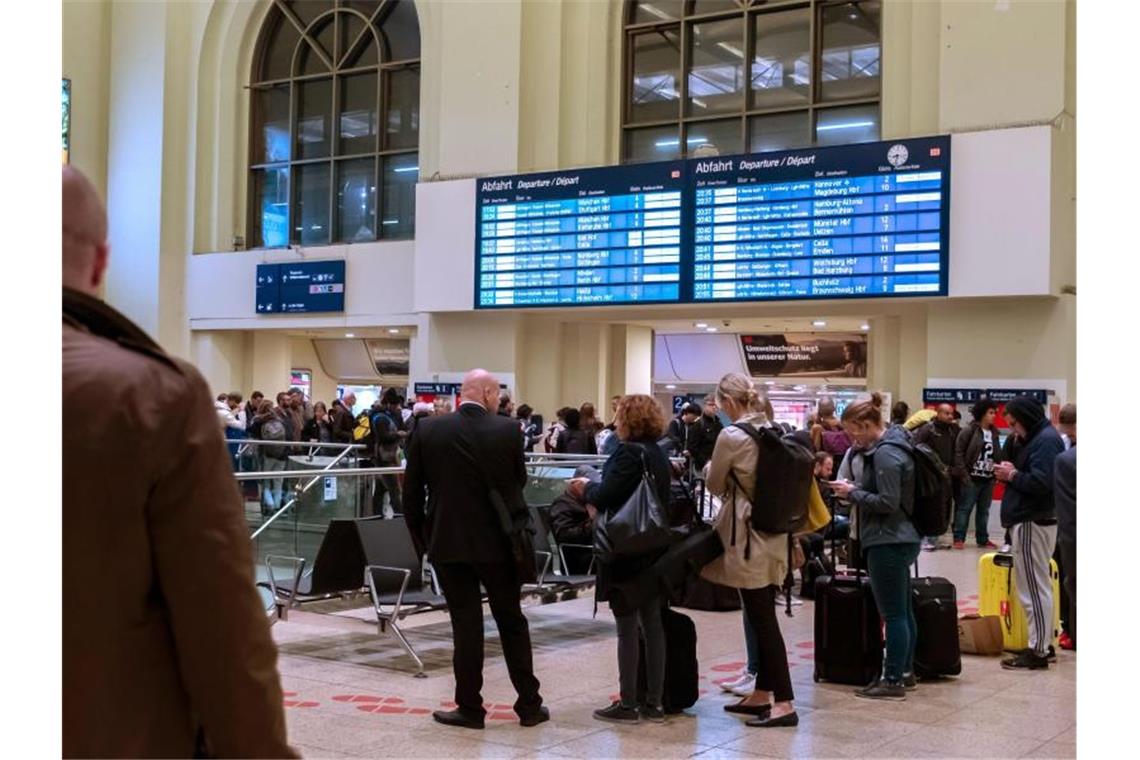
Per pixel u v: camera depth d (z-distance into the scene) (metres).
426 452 5.10
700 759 4.65
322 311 18.94
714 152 15.69
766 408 5.41
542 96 16.91
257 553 7.01
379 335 20.86
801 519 5.29
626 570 5.16
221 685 1.59
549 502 8.50
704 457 11.85
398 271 18.28
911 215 13.51
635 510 5.03
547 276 15.95
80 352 1.58
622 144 16.92
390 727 5.09
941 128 13.80
